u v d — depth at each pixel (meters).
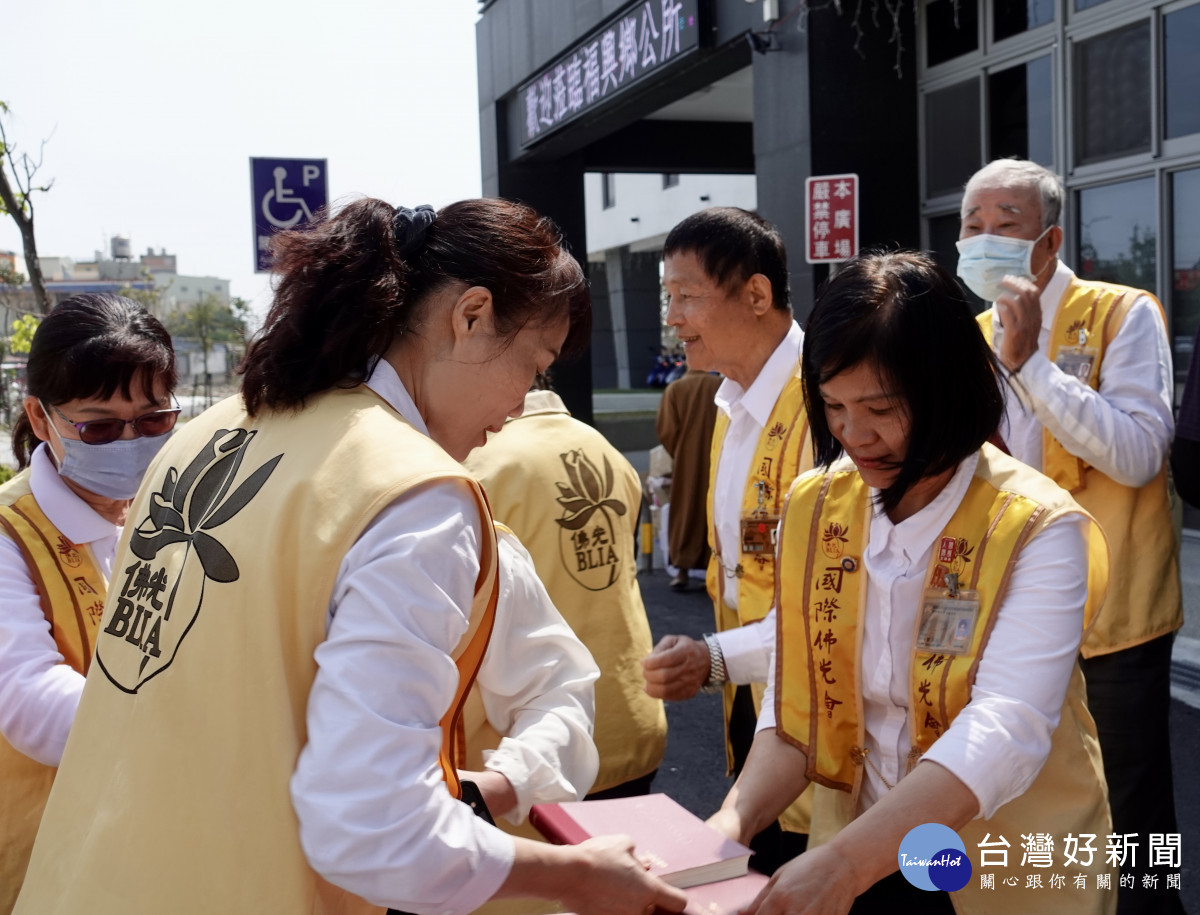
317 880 1.19
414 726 1.14
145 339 1.95
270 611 1.17
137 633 1.28
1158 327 2.96
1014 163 3.09
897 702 1.74
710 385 7.43
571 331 1.47
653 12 9.42
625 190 26.64
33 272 6.06
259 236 6.91
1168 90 6.54
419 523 1.18
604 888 1.29
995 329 3.05
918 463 1.58
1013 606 1.60
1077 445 2.74
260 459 1.28
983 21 7.48
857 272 1.61
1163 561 2.84
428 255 1.36
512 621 1.75
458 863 1.14
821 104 7.57
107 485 1.93
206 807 1.17
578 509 2.43
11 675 1.76
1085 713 1.73
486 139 13.95
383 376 1.34
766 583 2.68
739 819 1.76
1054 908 1.67
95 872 1.20
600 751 2.45
